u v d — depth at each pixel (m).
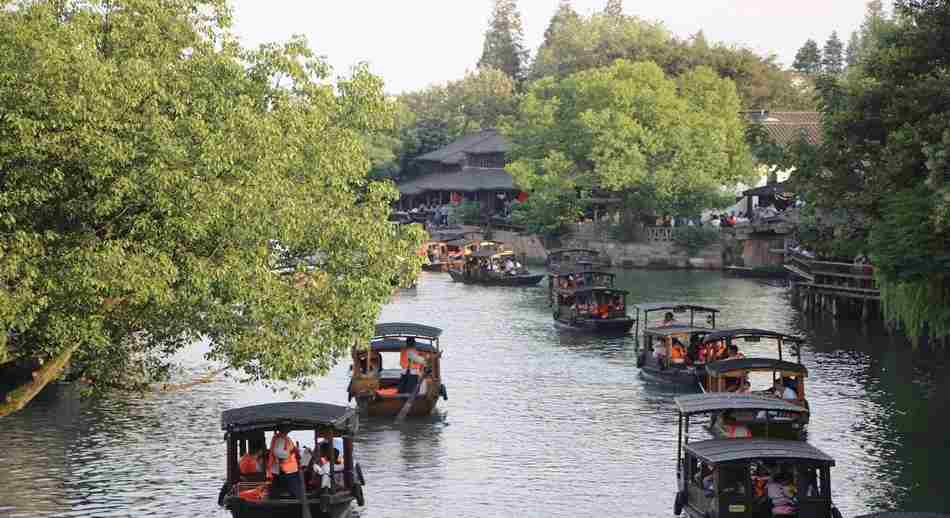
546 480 29.53
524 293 75.69
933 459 30.92
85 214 20.78
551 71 155.12
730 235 88.88
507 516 26.52
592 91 93.56
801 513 23.14
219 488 28.84
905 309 42.69
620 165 88.88
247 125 22.11
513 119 127.69
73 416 36.47
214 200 20.83
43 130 19.80
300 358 22.94
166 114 21.88
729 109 97.75
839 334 53.91
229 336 22.77
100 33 22.33
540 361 47.62
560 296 58.78
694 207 89.00
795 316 60.69
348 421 26.41
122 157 19.86
